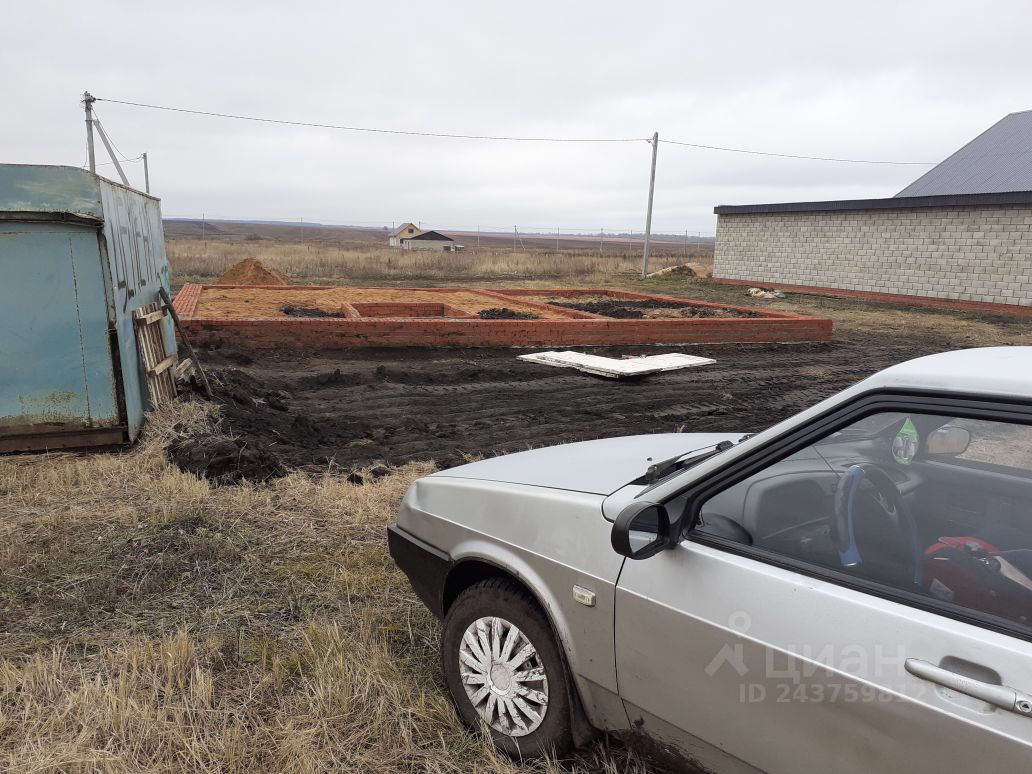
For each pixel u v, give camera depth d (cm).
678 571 229
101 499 554
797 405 1061
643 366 1255
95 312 645
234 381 998
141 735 289
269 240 14488
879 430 234
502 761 281
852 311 2472
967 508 225
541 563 267
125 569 447
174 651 343
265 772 275
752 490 240
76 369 648
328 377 1102
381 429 844
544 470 309
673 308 2208
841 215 2969
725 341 1684
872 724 184
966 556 201
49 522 508
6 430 642
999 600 183
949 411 190
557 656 266
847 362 1507
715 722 220
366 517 539
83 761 272
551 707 268
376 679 329
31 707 308
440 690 332
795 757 202
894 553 206
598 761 278
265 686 330
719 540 230
